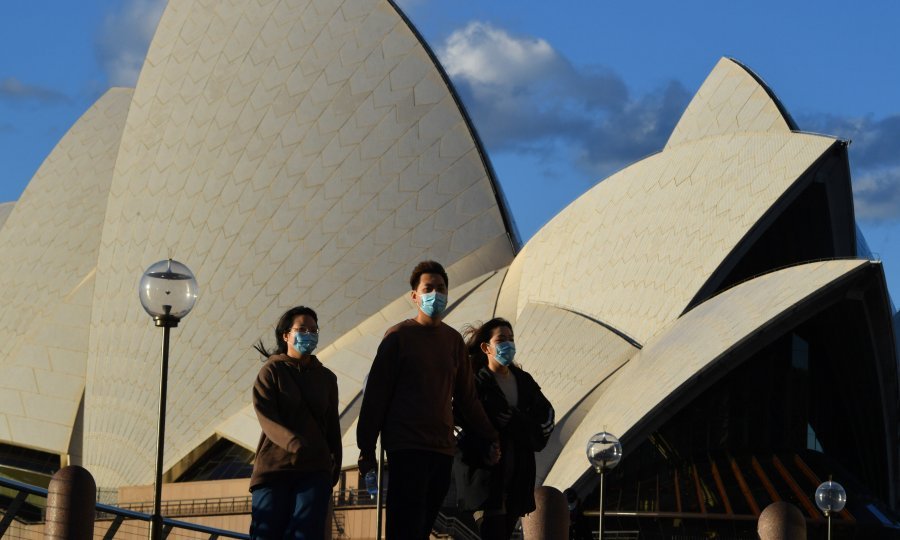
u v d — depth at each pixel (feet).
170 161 138.62
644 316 105.91
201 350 128.36
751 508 90.17
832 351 100.01
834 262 89.61
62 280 147.02
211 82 140.46
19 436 137.59
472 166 132.87
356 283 127.85
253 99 137.80
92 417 134.10
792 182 98.99
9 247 152.46
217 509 113.70
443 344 26.68
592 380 102.53
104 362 135.44
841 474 95.30
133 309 135.03
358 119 134.72
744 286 96.43
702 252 103.65
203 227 134.21
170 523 35.58
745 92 113.29
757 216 100.17
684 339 94.73
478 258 129.80
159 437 27.99
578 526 49.88
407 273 127.95
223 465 120.88
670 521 91.15
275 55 139.13
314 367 27.91
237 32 141.59
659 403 89.51
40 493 31.24
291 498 27.14
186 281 28.71
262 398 26.96
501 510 28.58
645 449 94.53
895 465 107.14
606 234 115.85
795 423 99.04
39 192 154.40
